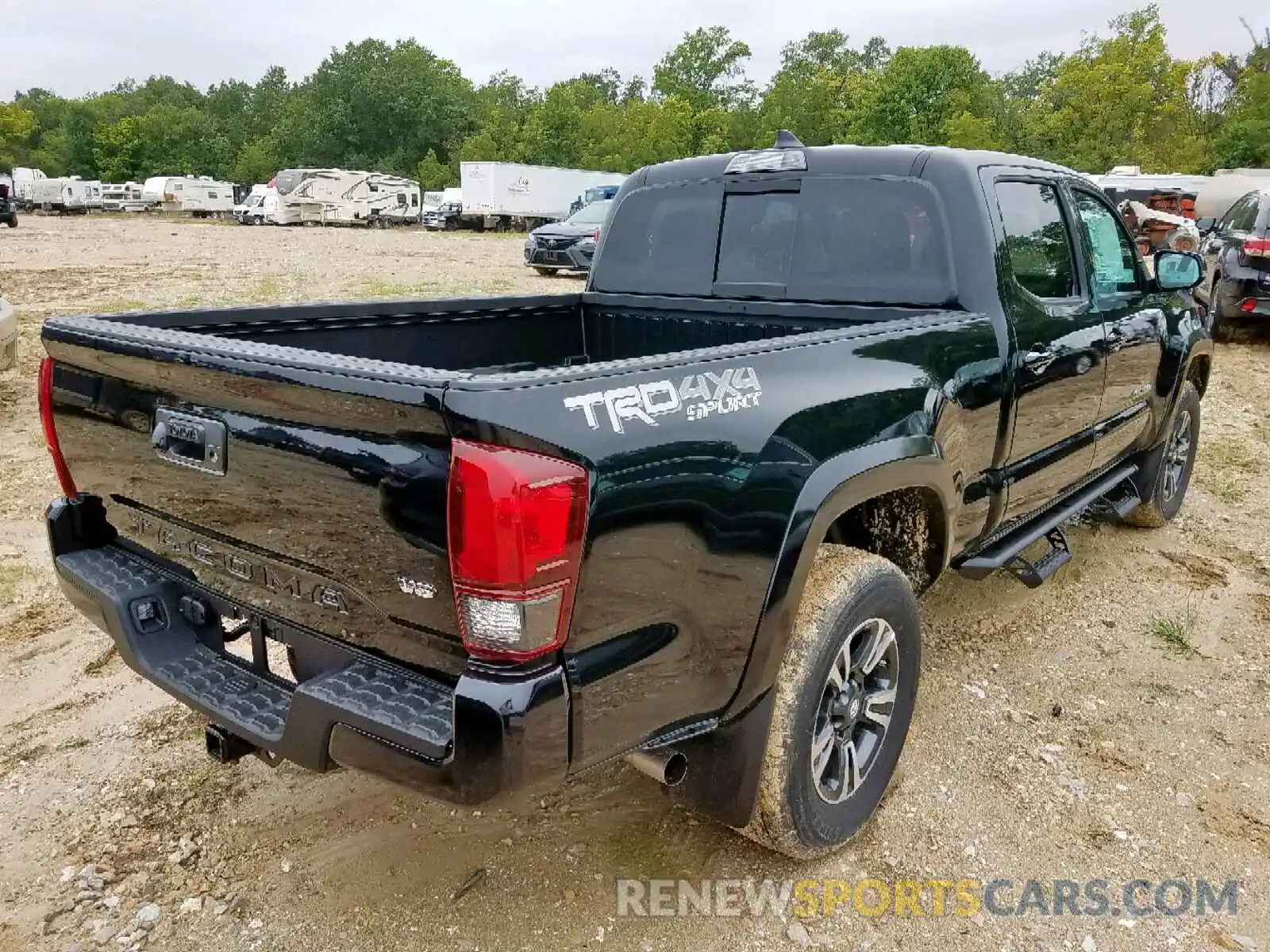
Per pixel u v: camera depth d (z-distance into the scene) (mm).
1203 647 4180
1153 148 46844
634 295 4141
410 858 2826
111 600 2477
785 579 2322
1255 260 10922
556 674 1912
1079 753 3389
